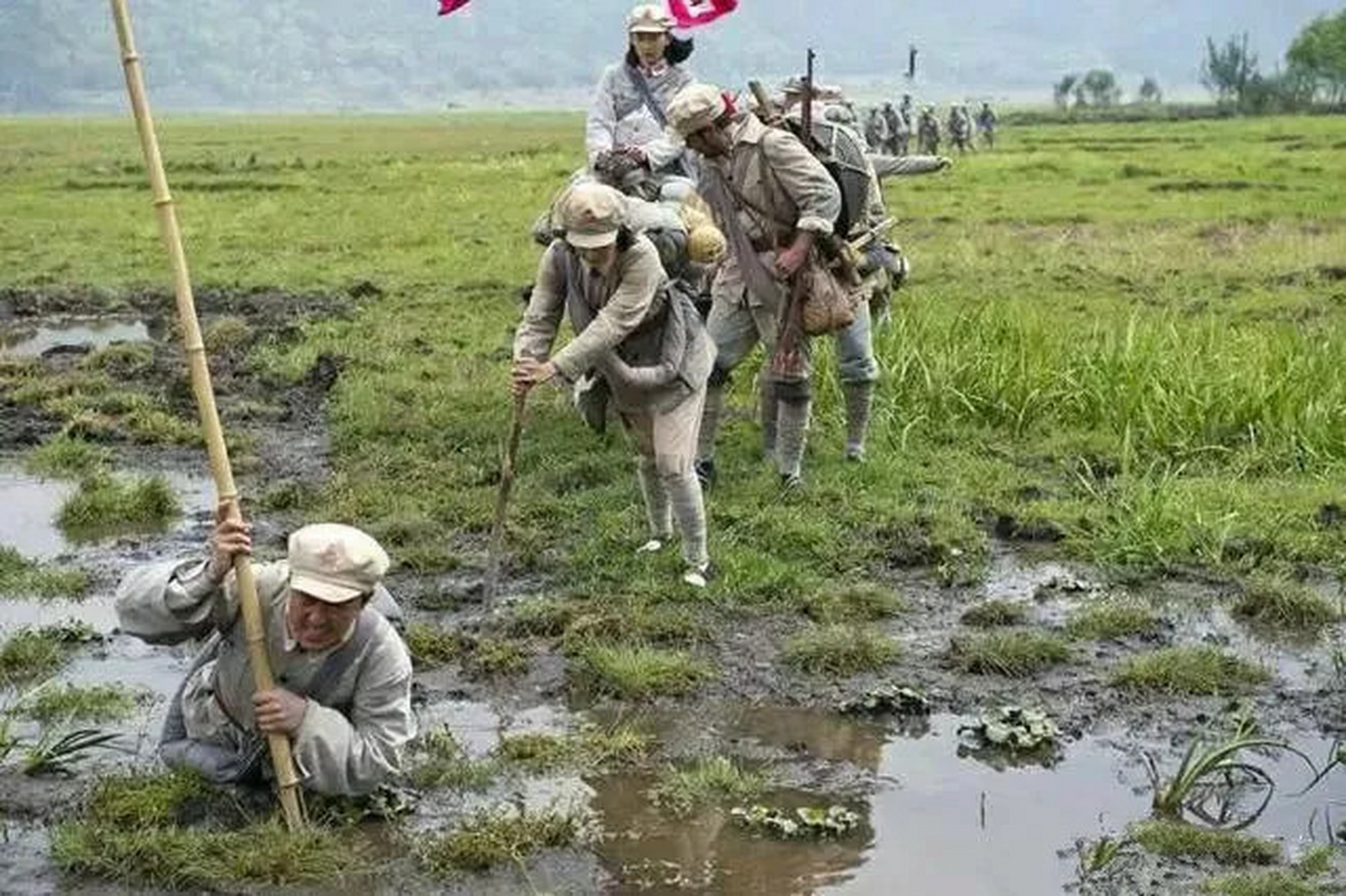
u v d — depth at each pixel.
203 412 6.92
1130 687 8.71
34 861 6.79
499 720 8.26
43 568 10.44
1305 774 7.76
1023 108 156.75
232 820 7.09
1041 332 15.43
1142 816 7.33
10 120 165.75
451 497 11.72
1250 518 11.24
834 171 11.39
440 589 10.02
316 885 6.63
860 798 7.48
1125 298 22.06
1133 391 13.74
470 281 23.81
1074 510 11.49
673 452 9.74
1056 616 9.78
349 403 14.52
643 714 8.36
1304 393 13.43
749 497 11.48
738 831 7.14
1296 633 9.57
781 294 11.13
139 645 9.15
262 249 28.72
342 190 43.25
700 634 9.27
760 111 11.25
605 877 6.74
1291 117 114.94
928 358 14.36
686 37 12.88
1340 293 22.47
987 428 13.59
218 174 49.84
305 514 11.72
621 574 10.12
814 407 13.55
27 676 8.70
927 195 40.47
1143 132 85.56
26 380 16.28
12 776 7.50
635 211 9.77
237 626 7.09
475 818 7.18
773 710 8.45
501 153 66.81
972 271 24.83
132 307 22.42
